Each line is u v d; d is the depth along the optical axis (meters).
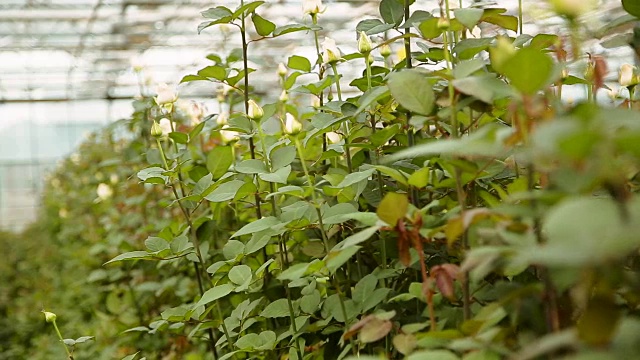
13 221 16.17
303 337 1.59
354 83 1.66
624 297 0.91
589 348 0.67
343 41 10.11
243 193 1.51
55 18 9.18
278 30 1.67
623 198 0.67
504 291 1.00
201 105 2.67
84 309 4.29
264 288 1.78
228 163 1.72
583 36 0.89
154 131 1.87
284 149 1.47
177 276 2.89
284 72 2.16
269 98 11.04
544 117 0.83
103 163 3.30
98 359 3.29
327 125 1.39
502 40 0.92
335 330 1.46
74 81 13.05
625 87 1.62
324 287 1.63
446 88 1.13
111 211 4.36
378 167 1.17
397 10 1.55
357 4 8.42
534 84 0.74
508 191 1.11
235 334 1.76
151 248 1.73
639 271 0.95
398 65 1.57
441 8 1.44
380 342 1.44
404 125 1.60
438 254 1.36
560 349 0.81
